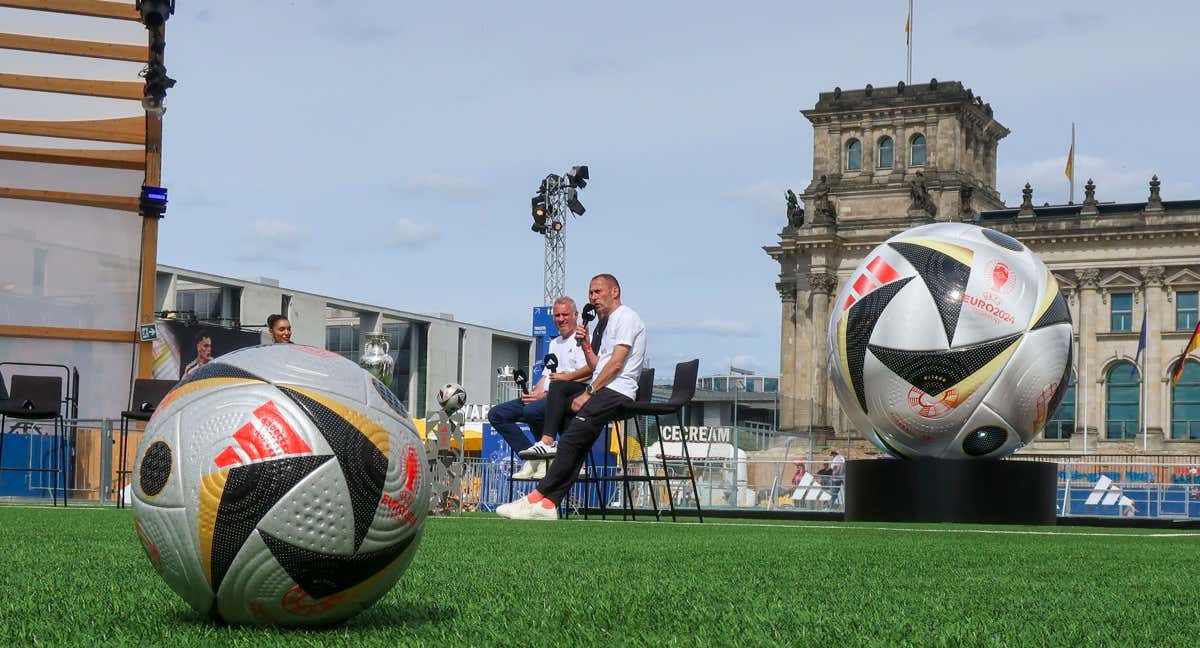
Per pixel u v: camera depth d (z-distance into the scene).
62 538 10.90
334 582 5.01
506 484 25.42
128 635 4.95
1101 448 97.44
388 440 5.12
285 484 4.91
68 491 23.61
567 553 9.93
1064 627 5.64
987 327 20.05
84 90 26.36
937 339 20.17
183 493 4.95
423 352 98.88
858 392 20.92
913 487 20.53
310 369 5.14
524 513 16.47
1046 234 99.12
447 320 100.56
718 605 6.30
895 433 20.80
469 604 6.12
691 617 5.77
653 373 18.39
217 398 5.05
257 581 4.94
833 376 21.59
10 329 25.97
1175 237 96.44
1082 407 97.94
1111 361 97.81
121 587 6.75
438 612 5.80
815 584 7.60
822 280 101.44
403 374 98.50
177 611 5.71
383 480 5.05
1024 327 20.11
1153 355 96.50
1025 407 20.33
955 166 100.44
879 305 20.58
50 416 19.45
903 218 99.12
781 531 15.03
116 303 26.80
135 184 26.92
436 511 19.42
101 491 23.45
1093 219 98.31
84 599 6.17
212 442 4.95
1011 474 20.42
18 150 26.12
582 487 25.45
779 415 101.56
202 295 86.06
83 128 26.34
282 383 5.06
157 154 26.73
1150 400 96.50
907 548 11.69
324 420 5.00
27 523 13.55
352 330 99.62
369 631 5.12
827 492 38.62
